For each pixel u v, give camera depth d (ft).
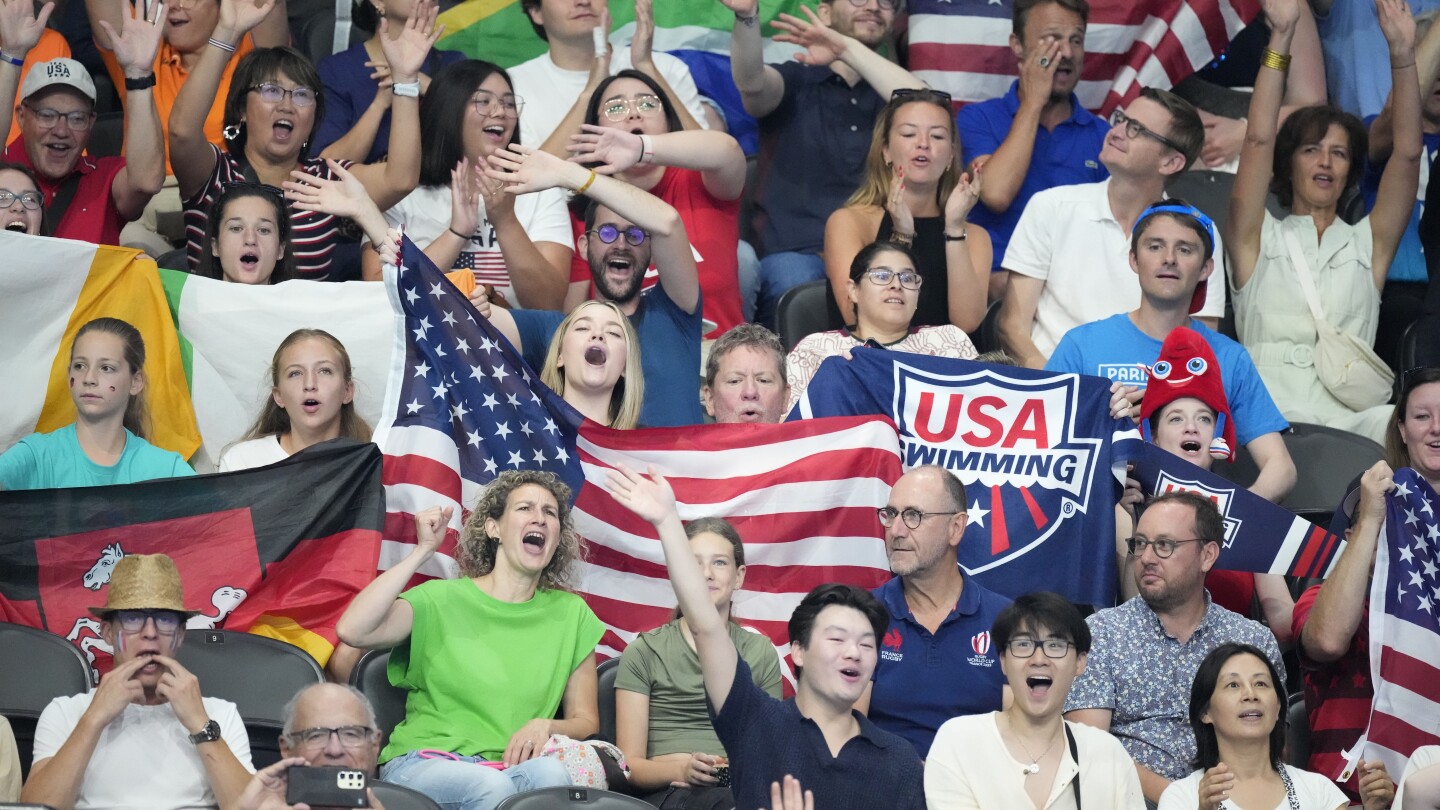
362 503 87.97
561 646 83.51
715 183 115.24
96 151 125.59
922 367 97.96
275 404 93.40
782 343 114.73
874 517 94.63
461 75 113.91
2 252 95.09
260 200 101.60
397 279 92.32
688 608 71.97
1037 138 128.06
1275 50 121.60
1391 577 88.84
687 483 94.22
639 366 98.27
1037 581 95.04
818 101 128.57
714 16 135.33
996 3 134.82
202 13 124.47
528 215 113.19
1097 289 115.44
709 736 84.33
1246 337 123.03
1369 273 123.85
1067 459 96.27
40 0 130.93
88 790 73.20
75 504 85.61
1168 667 86.02
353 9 132.16
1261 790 79.25
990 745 74.69
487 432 92.73
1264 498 95.61
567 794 73.87
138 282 97.50
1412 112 124.98
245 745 75.92
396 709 83.05
